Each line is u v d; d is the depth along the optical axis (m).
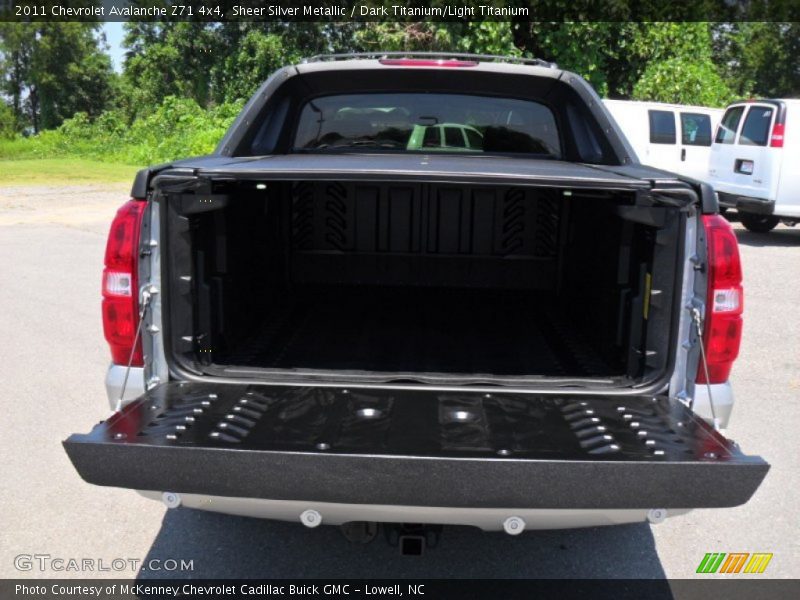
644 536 3.55
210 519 3.65
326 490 2.28
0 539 3.45
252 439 2.38
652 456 2.27
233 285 3.38
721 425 2.76
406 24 18.16
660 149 14.34
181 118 29.19
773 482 4.04
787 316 7.32
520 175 2.63
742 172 11.76
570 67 19.08
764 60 36.75
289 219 4.43
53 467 4.13
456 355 3.62
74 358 5.93
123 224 2.72
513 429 2.50
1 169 24.77
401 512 2.35
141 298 2.73
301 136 4.52
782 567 3.30
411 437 2.43
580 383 2.84
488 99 4.44
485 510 2.31
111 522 3.61
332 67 4.27
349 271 4.55
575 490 2.24
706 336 2.69
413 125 4.50
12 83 56.66
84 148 34.12
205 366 2.97
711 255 2.65
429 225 4.46
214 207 2.90
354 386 2.83
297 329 3.97
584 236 3.79
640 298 2.91
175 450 2.29
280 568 3.25
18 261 9.69
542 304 4.50
